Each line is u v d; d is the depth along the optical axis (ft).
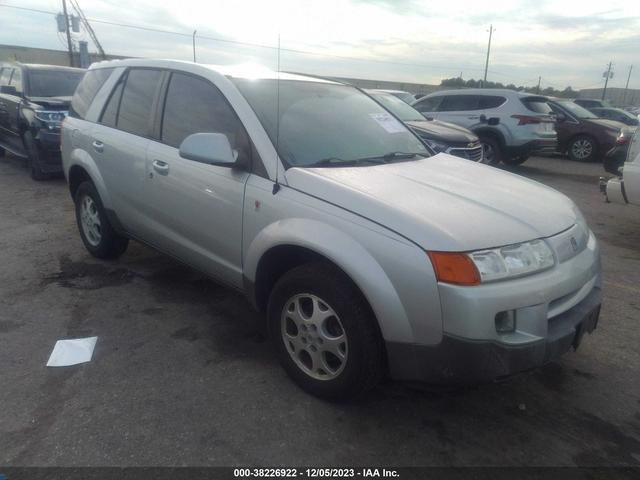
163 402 9.39
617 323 13.21
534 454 8.54
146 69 13.87
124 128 13.92
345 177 9.69
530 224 8.81
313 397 9.67
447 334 7.77
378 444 8.61
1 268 15.30
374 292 8.13
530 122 35.42
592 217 24.36
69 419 8.84
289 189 9.63
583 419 9.46
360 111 12.89
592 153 42.57
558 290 8.41
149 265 15.87
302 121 11.27
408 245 7.98
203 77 11.92
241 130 10.64
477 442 8.77
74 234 18.61
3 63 33.94
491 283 7.82
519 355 7.91
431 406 9.64
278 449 8.38
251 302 10.80
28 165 31.19
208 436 8.59
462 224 8.27
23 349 10.95
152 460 8.02
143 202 13.10
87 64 78.64
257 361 10.87
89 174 14.80
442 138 25.27
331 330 9.20
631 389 10.43
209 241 11.39
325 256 8.70
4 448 8.13
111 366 10.47
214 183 10.89
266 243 9.68
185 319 12.57
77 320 12.31
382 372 8.84
